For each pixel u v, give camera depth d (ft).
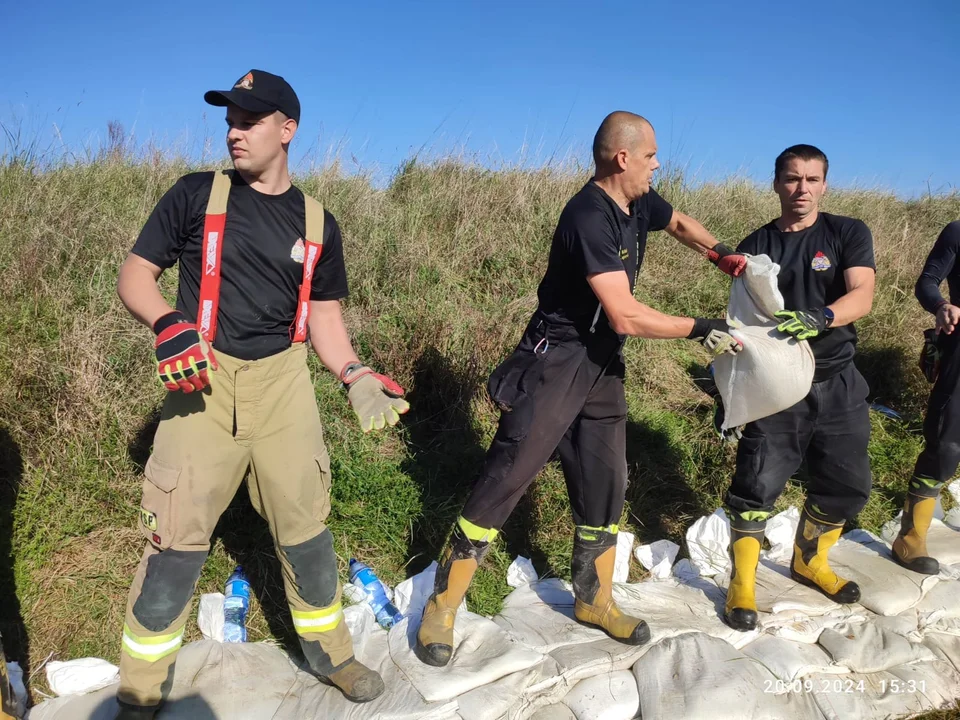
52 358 11.71
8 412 10.88
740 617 10.50
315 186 19.01
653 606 11.01
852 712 9.66
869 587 11.60
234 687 8.55
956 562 12.62
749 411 10.01
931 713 9.95
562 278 9.28
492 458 9.34
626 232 9.17
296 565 8.23
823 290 10.50
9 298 13.14
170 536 7.49
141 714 7.77
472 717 8.48
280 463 7.90
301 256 7.78
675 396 16.03
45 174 17.93
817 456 11.04
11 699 7.59
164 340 6.91
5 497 10.23
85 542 10.19
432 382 14.10
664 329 8.90
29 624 9.16
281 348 7.89
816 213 10.79
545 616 10.44
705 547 12.50
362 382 8.05
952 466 11.83
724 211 22.07
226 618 9.64
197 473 7.48
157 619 7.61
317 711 8.40
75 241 14.88
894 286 20.30
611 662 9.62
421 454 12.98
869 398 17.72
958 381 11.65
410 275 16.22
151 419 11.53
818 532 11.47
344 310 15.08
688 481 14.06
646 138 8.93
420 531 11.59
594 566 10.07
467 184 20.24
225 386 7.53
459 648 9.45
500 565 11.44
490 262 17.72
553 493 12.71
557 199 20.33
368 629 9.74
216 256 7.45
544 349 9.45
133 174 19.15
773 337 9.72
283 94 7.46
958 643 11.27
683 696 9.25
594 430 9.88
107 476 10.82
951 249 12.42
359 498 11.76
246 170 7.51
